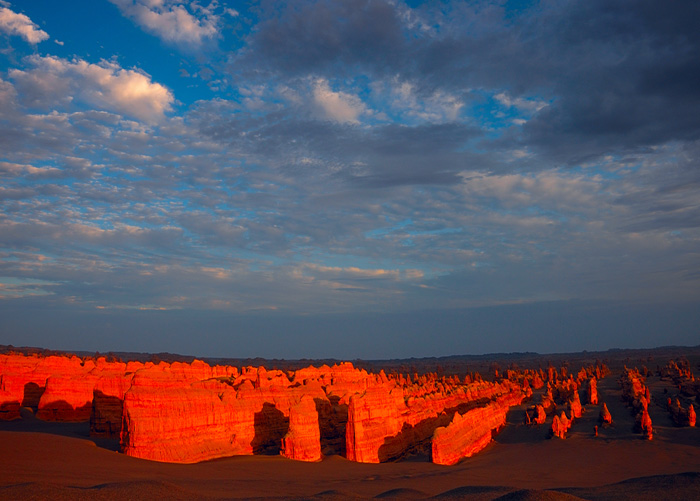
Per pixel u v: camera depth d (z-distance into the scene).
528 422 88.25
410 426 74.56
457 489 39.81
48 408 66.75
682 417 79.44
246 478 41.88
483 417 81.81
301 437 54.53
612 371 193.25
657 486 44.59
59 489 29.00
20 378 74.12
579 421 88.31
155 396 45.75
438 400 90.56
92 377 70.38
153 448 44.00
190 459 45.97
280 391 65.56
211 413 50.88
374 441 61.69
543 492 34.50
